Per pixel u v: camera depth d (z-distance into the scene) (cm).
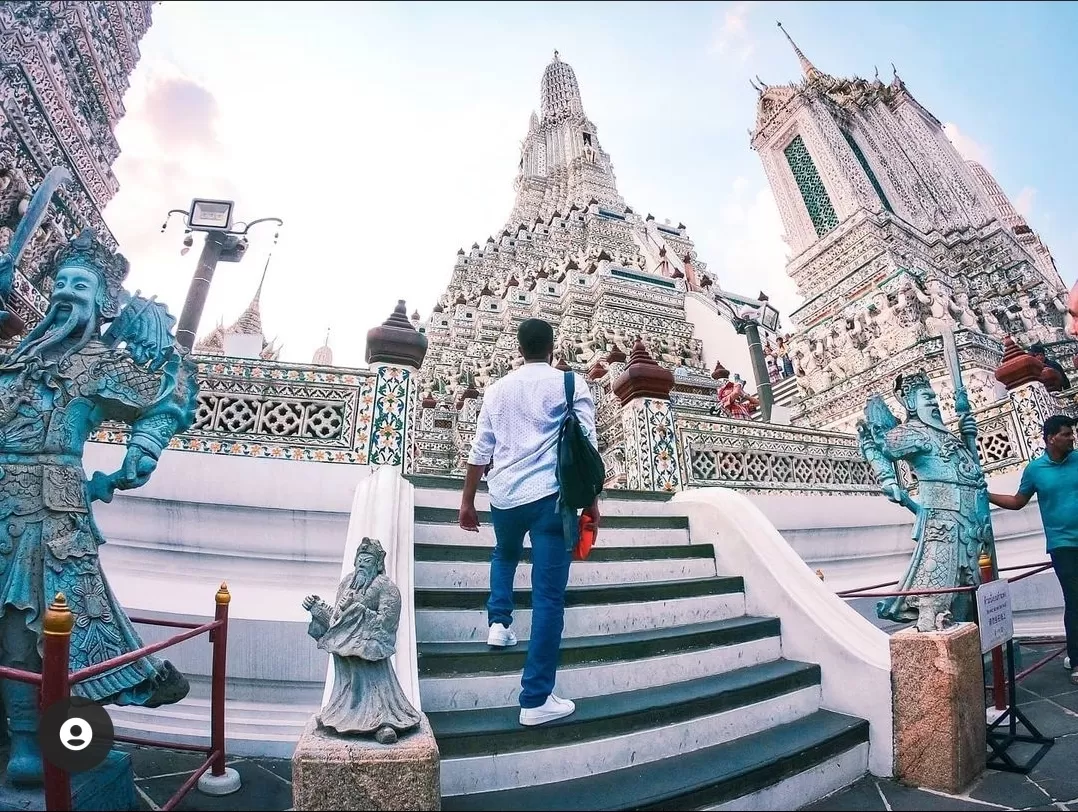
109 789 206
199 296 685
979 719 287
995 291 1698
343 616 200
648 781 226
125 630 222
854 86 2366
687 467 586
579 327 1861
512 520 263
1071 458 424
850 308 1438
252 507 389
